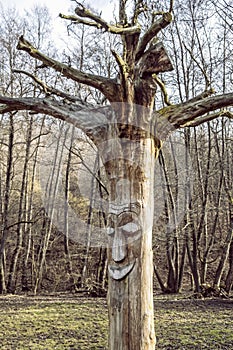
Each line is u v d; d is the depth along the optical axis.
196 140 13.81
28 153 15.62
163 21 2.82
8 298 13.04
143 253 2.69
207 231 15.54
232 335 7.07
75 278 15.43
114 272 2.69
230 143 14.69
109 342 2.68
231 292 13.96
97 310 10.12
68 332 7.50
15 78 14.21
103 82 2.89
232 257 13.50
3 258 16.06
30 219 16.19
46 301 12.04
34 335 7.27
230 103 2.99
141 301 2.64
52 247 16.98
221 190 13.94
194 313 9.55
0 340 6.88
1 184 17.44
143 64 2.90
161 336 7.07
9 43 14.62
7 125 15.02
